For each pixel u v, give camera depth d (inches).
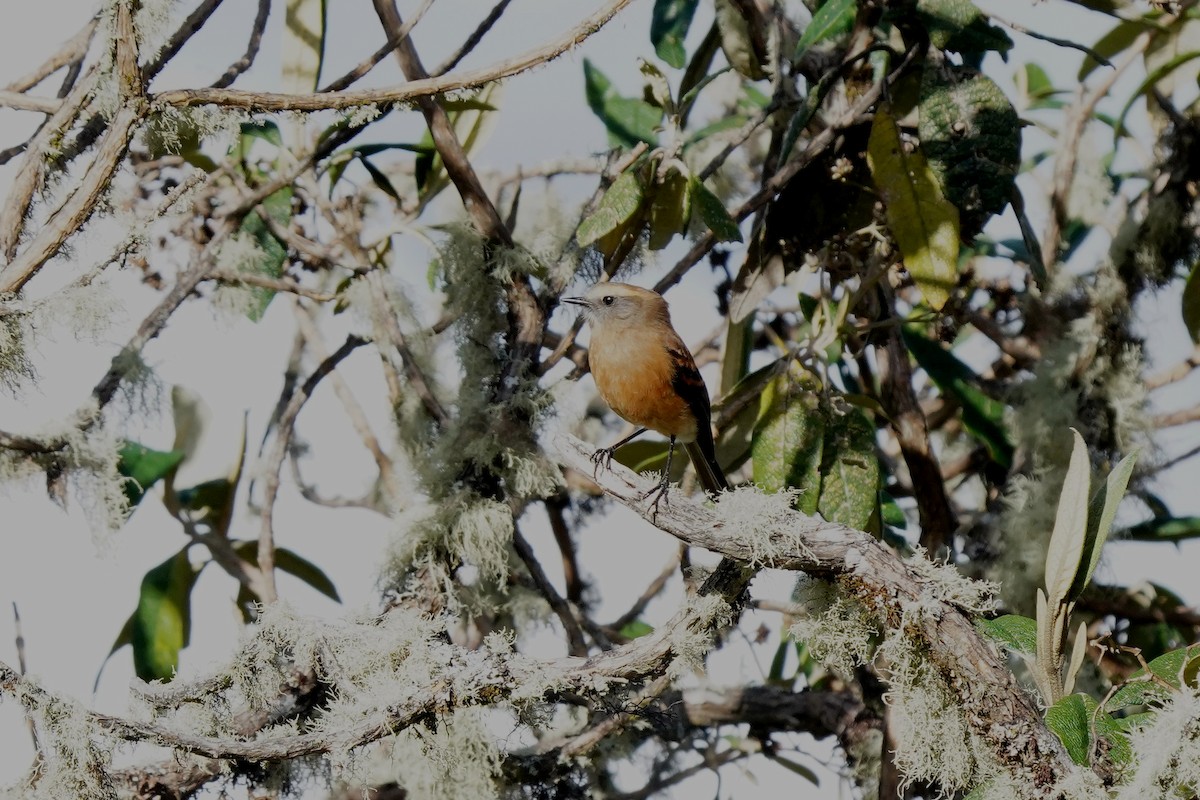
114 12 308.5
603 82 442.9
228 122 316.2
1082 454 271.1
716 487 407.5
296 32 416.2
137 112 304.8
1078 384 410.0
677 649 295.3
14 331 323.9
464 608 385.4
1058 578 271.7
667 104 380.5
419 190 438.6
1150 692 274.4
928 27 379.9
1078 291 430.3
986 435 427.2
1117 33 448.5
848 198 386.0
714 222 359.9
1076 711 262.5
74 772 269.3
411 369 402.3
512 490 394.0
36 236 314.2
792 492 287.7
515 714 360.5
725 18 427.2
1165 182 415.2
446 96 393.7
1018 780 256.5
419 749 348.5
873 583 270.1
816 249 389.1
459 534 374.6
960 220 378.0
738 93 503.8
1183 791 243.3
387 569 376.5
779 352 484.1
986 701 260.7
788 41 429.1
